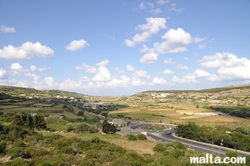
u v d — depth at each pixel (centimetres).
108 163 3688
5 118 9800
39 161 3419
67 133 8869
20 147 4272
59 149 4562
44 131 8875
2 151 4028
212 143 8812
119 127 14788
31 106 16550
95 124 13512
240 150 7831
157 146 6003
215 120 14850
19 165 3238
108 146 5156
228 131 10612
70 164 3538
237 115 16462
